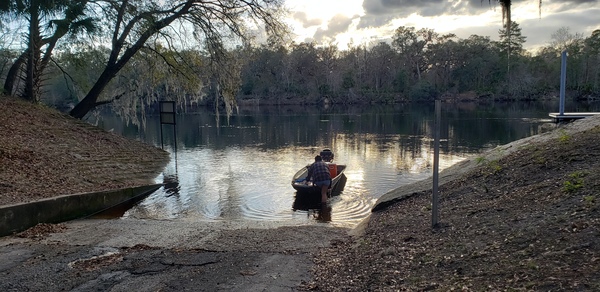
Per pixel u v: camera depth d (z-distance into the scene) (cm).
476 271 379
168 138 2859
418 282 391
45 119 1725
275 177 1509
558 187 541
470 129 3039
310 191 1152
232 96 2055
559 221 429
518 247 404
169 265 552
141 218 980
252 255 592
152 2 1853
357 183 1362
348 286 428
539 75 7562
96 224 870
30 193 943
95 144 1688
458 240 479
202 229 807
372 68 8800
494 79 7906
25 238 739
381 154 1998
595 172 534
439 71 8544
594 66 6781
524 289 318
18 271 546
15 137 1388
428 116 4472
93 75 2656
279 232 758
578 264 332
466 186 742
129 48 1933
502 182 681
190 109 6644
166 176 1540
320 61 8881
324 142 2514
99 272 532
